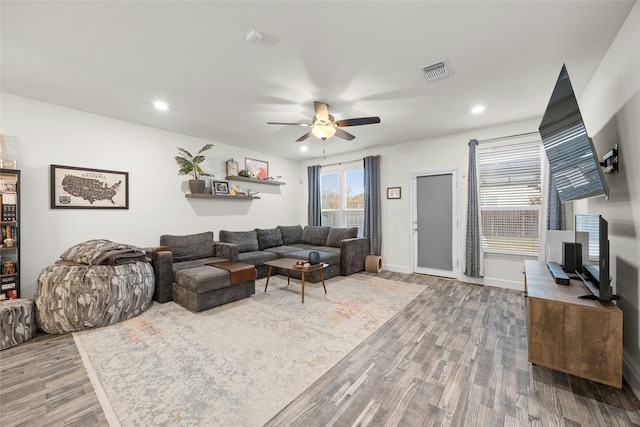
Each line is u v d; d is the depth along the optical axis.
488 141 4.14
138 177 3.92
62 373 1.92
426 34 1.96
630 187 1.83
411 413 1.54
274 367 1.99
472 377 1.88
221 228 5.03
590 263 2.35
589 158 1.92
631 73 1.78
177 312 3.04
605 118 2.24
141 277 3.02
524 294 3.49
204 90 2.84
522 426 1.45
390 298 3.55
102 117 3.57
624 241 1.93
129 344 2.33
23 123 2.99
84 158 3.42
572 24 1.85
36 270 3.07
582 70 2.45
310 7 1.69
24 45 2.05
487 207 4.21
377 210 5.29
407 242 5.03
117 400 1.65
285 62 2.32
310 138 4.72
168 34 1.95
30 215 3.04
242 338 2.43
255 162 5.65
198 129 4.18
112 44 2.06
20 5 1.64
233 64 2.35
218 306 3.22
